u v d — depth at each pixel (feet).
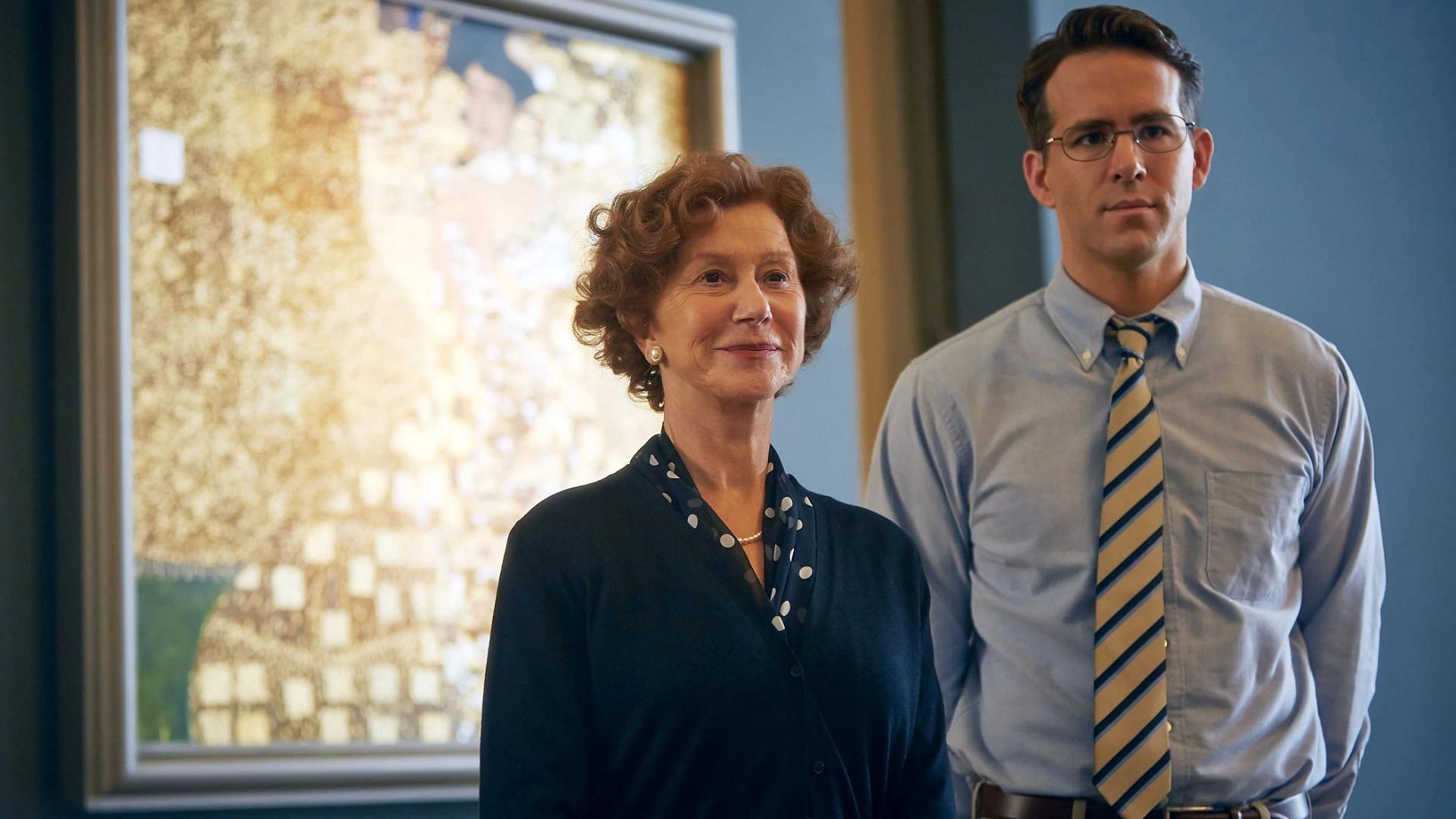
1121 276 7.45
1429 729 11.85
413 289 10.61
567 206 11.34
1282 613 7.26
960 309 12.21
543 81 11.33
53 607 9.12
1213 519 7.21
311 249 10.24
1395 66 12.85
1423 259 12.67
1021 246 11.82
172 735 9.33
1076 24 7.39
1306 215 12.10
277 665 9.74
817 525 5.52
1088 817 7.01
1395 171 12.67
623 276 5.33
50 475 9.21
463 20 11.05
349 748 9.82
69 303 9.28
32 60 9.41
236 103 10.08
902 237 12.36
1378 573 7.57
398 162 10.66
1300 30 12.38
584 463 11.17
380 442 10.33
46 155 9.40
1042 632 7.29
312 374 10.12
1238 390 7.40
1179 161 7.23
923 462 7.79
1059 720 7.16
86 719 8.96
